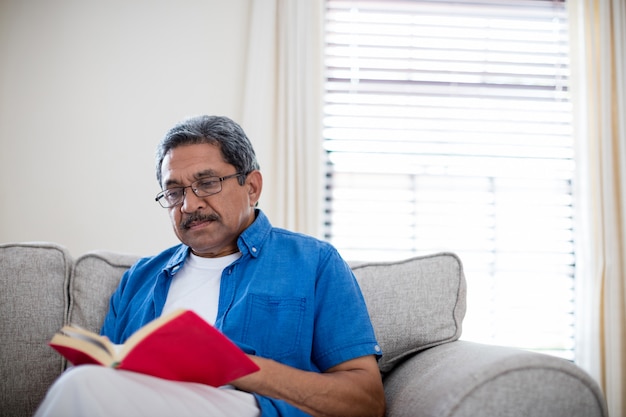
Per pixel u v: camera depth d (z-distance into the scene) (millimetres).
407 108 2797
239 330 1321
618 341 2518
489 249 2779
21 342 1460
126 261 1642
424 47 2811
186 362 973
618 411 2490
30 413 1431
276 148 2590
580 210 2658
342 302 1339
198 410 1010
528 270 2779
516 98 2818
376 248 2762
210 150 1393
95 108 2613
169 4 2672
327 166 2768
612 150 2629
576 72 2717
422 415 1104
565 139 2811
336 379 1183
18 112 2588
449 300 1496
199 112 2639
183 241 1412
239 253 1467
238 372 991
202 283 1440
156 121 2627
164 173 1415
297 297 1344
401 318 1476
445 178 2801
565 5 2818
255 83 2578
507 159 2811
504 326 2752
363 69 2807
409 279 1524
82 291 1552
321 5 2689
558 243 2795
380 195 2781
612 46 2670
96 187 2586
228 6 2682
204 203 1377
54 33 2625
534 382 1031
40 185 2570
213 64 2658
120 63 2637
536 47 2805
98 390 921
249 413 1115
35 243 1601
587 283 2602
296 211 2551
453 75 2811
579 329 2623
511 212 2801
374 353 1293
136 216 2586
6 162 2568
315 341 1336
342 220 2764
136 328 1430
